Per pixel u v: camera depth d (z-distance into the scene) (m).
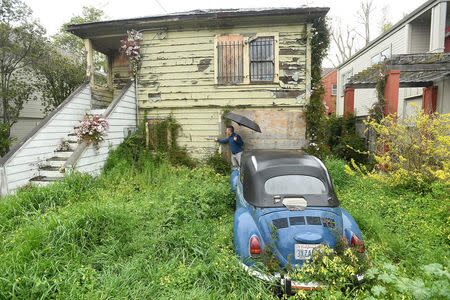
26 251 3.22
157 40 9.02
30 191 5.68
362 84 11.17
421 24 10.94
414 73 8.83
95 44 10.40
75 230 3.67
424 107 10.62
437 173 5.30
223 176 8.07
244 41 8.52
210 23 8.61
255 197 3.66
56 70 12.20
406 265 3.37
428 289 2.09
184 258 3.42
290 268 2.94
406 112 12.30
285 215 3.31
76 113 8.70
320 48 8.26
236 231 3.43
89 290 2.79
